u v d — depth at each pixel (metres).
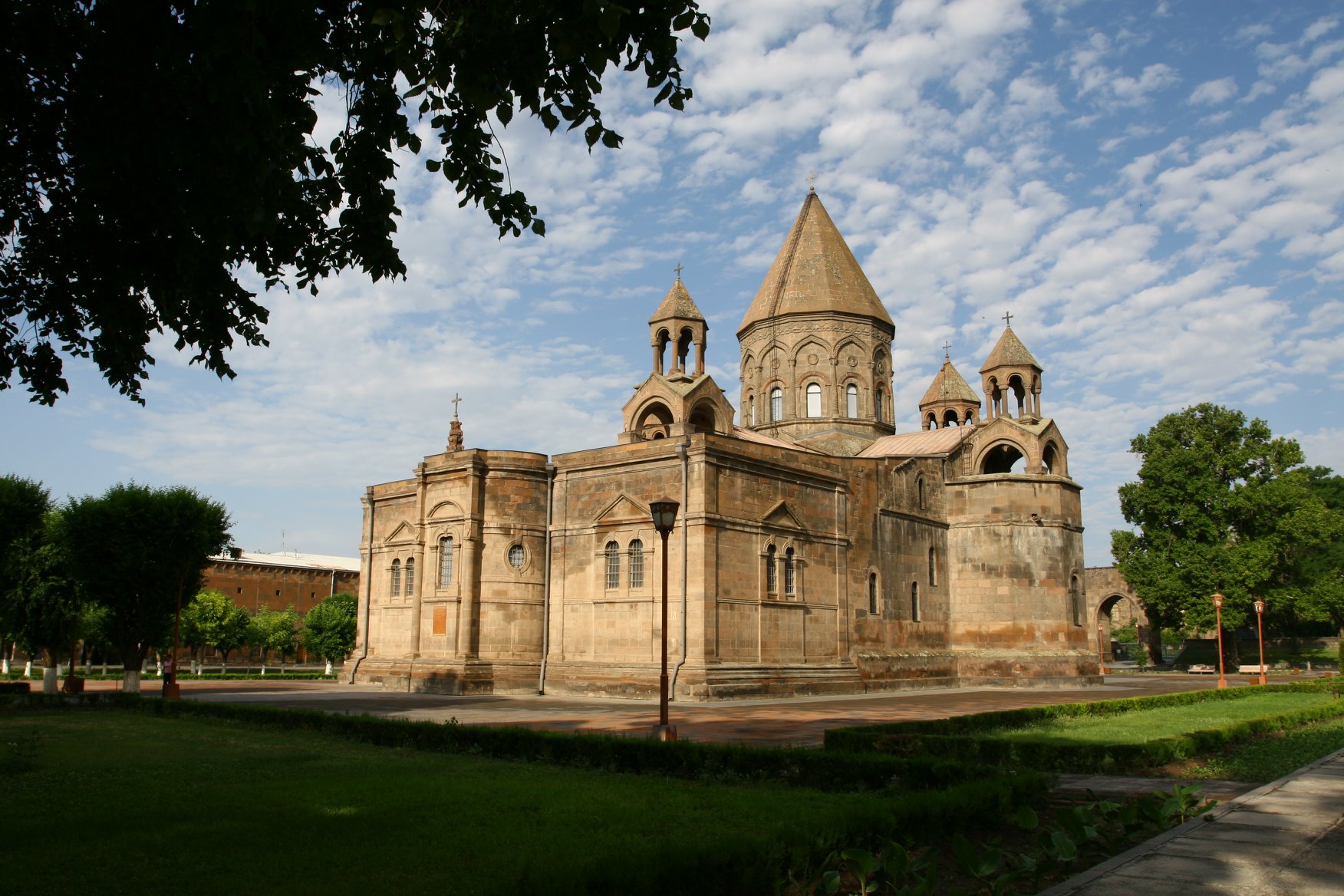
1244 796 15.56
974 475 55.69
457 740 22.45
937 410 67.81
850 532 47.34
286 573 101.62
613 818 14.09
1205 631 73.06
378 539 51.00
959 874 11.96
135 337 15.21
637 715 31.70
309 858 11.73
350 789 16.52
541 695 41.91
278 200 12.60
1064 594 53.38
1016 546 53.31
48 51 11.51
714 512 39.41
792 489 44.19
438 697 40.91
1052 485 54.41
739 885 10.23
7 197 13.64
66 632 45.62
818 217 62.16
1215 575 70.12
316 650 76.38
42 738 25.06
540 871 9.77
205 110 10.95
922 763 16.39
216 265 14.36
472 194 13.23
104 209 12.73
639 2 11.05
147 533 42.38
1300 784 16.88
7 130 12.62
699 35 11.49
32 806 15.05
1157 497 73.88
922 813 12.93
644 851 10.27
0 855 11.84
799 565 43.62
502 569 43.75
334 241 14.79
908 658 49.59
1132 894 10.02
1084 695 44.84
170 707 33.03
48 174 13.23
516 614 43.75
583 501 43.84
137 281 13.71
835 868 11.39
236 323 15.87
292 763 20.25
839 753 17.73
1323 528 71.81
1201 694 38.12
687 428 40.94
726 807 14.98
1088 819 12.28
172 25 10.79
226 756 21.38
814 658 43.88
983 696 44.06
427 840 12.68
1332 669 76.06
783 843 10.95
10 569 44.50
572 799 15.65
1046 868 11.12
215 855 11.88
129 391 15.77
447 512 45.16
